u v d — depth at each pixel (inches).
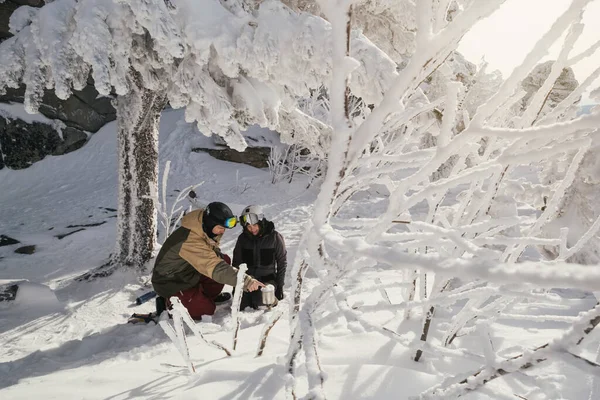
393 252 21.6
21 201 412.5
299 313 35.7
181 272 134.6
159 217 338.0
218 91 161.6
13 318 165.5
